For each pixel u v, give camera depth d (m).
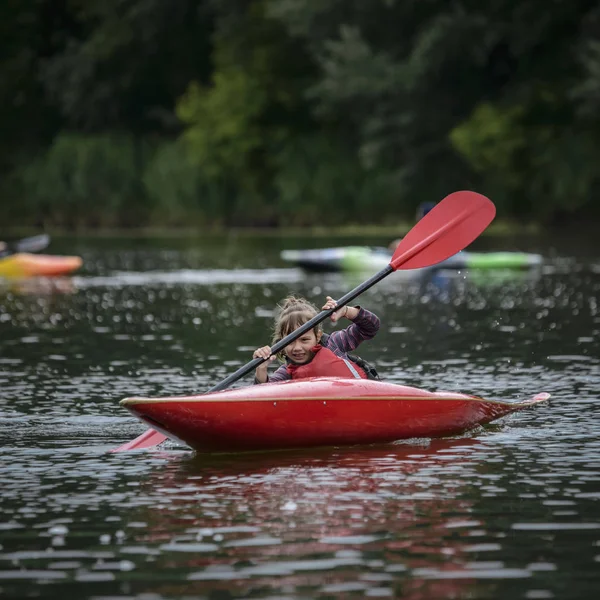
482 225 30.69
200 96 185.25
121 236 157.38
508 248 115.44
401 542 18.23
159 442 25.69
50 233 168.25
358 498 20.84
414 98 161.38
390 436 25.66
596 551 17.73
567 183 148.00
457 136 152.75
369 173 165.00
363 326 27.58
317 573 16.86
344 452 24.80
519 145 151.38
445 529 18.89
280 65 185.00
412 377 35.19
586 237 136.62
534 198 154.88
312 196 166.25
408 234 30.16
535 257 87.81
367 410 25.27
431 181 164.38
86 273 86.31
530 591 16.12
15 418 28.81
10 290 71.56
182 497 21.09
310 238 144.12
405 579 16.59
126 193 175.88
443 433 26.31
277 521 19.44
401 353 40.97
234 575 16.83
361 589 16.22
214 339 45.66
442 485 21.73
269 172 178.50
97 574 16.97
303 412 24.80
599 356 39.25
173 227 175.62
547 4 152.25
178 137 193.62
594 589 16.19
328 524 19.23
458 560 17.39
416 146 164.25
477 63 156.62
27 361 39.47
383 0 162.75
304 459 24.19
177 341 45.09
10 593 16.30
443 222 30.48
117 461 24.11
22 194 181.62
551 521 19.27
